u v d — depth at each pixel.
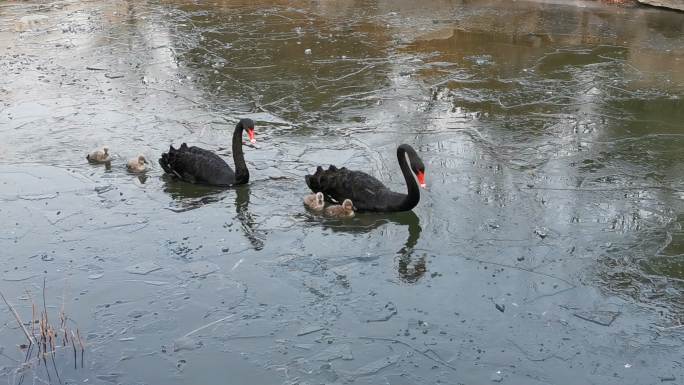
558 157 11.03
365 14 15.30
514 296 9.40
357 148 11.16
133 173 10.77
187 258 9.72
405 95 12.30
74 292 9.42
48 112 11.90
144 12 15.69
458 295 9.41
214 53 13.56
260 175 10.73
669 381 8.82
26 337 9.09
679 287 9.45
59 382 8.81
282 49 13.69
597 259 9.71
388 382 8.81
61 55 13.53
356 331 9.14
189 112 11.91
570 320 9.21
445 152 11.11
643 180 10.66
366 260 9.71
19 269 9.62
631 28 14.34
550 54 13.44
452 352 9.00
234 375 8.86
